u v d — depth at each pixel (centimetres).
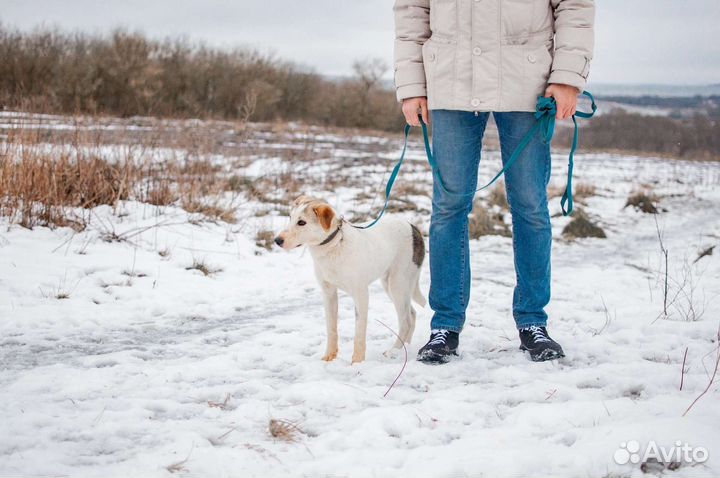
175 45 2600
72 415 278
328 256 371
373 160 1516
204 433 264
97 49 2297
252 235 747
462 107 354
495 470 226
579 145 3212
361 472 227
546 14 349
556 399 299
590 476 222
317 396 301
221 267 626
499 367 353
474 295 552
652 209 1179
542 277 372
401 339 406
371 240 385
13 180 642
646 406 277
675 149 3475
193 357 380
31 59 2069
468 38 349
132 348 396
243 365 364
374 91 3253
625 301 526
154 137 952
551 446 245
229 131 1797
